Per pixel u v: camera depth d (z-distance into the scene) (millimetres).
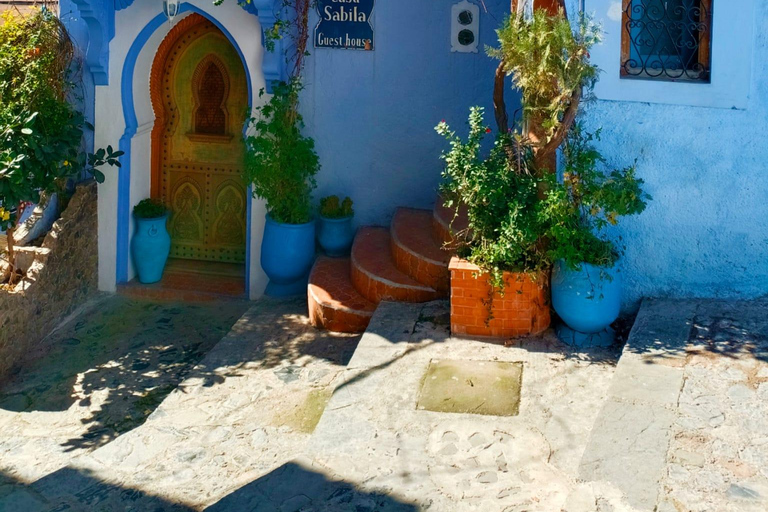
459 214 8359
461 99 9047
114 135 9477
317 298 8375
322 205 9281
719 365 6129
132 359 8359
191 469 6066
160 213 9820
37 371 8172
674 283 7246
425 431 5836
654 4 6918
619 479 4988
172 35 9875
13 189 7848
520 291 6992
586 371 6523
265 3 8523
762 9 6738
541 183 6859
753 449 5203
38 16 8750
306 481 5344
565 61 6465
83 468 6176
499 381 6426
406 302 8016
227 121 10062
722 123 6906
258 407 6973
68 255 9156
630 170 6871
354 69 9125
